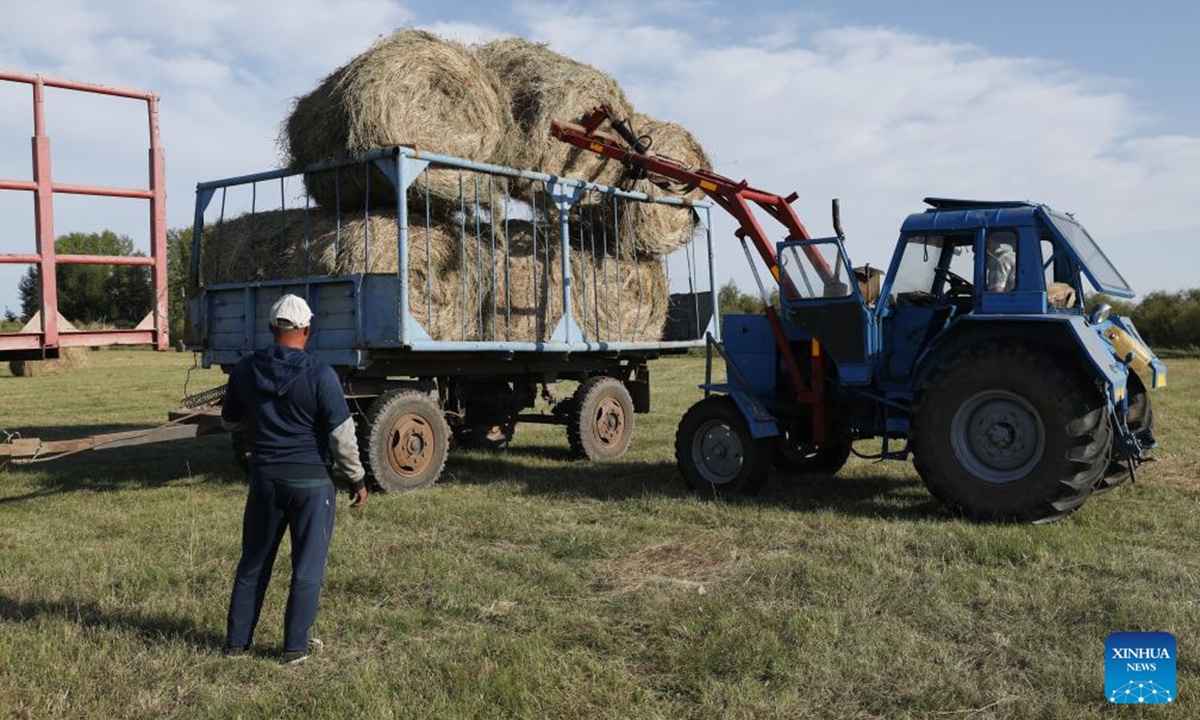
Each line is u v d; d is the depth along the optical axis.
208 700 3.17
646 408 9.81
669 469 8.13
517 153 7.89
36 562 4.91
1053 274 6.34
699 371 22.92
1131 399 6.47
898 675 3.32
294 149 7.38
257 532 3.61
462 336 7.29
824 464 7.71
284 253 7.32
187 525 5.82
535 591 4.38
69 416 13.23
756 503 6.37
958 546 4.98
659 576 4.66
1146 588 4.23
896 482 7.34
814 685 3.23
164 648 3.64
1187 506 6.04
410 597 4.38
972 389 5.68
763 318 7.12
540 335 7.96
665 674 3.38
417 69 6.93
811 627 3.73
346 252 6.87
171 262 13.70
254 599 3.63
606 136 8.47
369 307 6.75
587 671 3.39
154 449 9.70
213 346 7.80
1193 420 10.90
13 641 3.67
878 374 6.47
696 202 9.46
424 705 3.10
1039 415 5.46
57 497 6.88
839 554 4.96
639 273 9.09
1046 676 3.26
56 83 5.08
